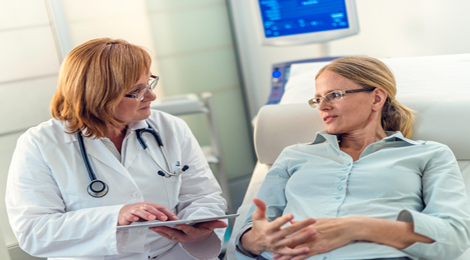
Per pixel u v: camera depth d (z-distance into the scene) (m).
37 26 2.18
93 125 1.16
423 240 0.91
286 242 0.93
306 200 1.11
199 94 3.04
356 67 1.18
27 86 2.17
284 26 2.46
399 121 1.26
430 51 2.26
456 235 0.92
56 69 2.25
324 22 2.39
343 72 1.18
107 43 1.18
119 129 1.24
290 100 1.81
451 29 2.13
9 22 2.10
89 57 1.13
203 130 3.07
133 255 1.18
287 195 1.15
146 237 1.22
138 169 1.22
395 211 1.00
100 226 1.08
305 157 1.21
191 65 2.99
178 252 1.26
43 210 1.12
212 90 3.07
